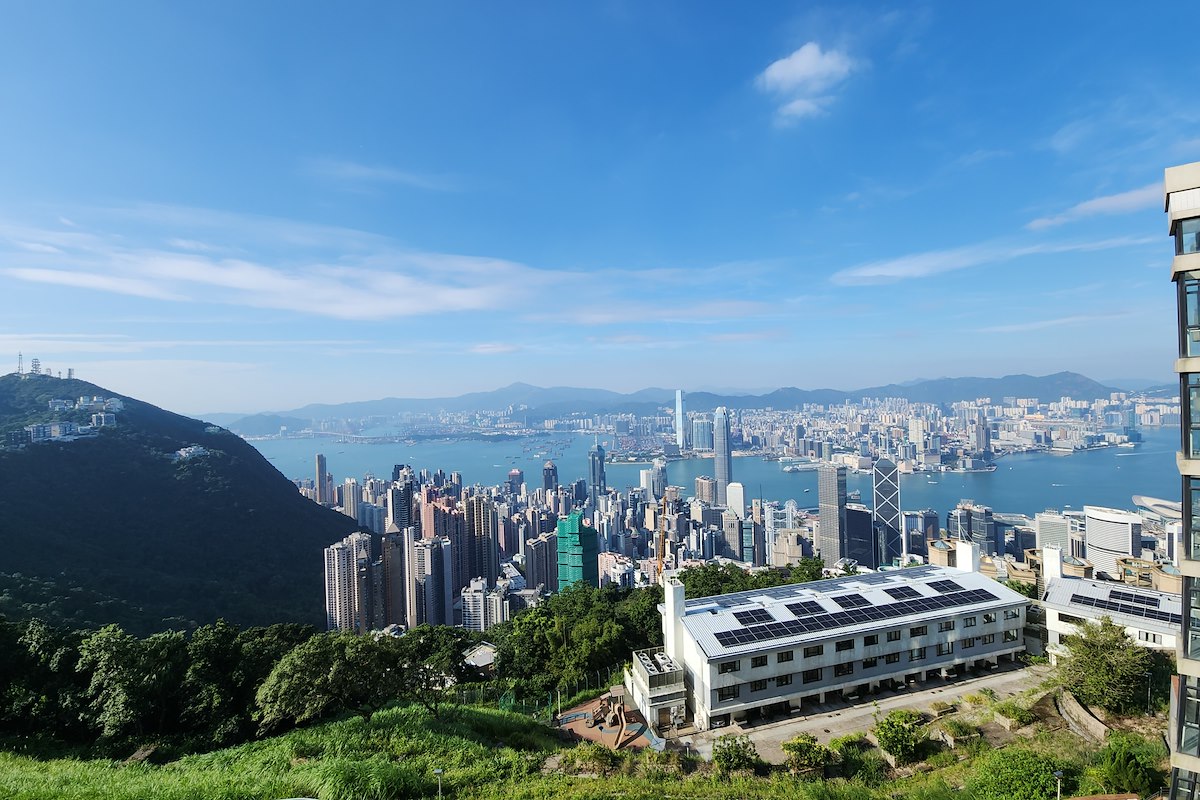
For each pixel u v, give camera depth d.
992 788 29.30
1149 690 38.91
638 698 48.03
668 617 50.03
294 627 55.94
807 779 34.28
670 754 37.78
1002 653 51.12
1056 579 53.41
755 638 45.72
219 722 42.75
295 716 41.78
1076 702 40.00
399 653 43.75
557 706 51.34
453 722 42.50
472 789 31.34
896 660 48.44
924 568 60.06
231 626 50.53
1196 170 19.92
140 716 41.41
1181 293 20.17
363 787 28.83
